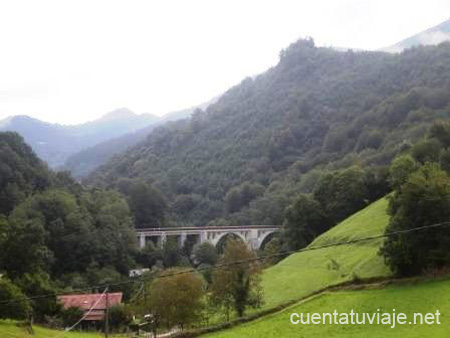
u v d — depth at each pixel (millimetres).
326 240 94750
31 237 80812
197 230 155125
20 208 128875
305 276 79125
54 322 77938
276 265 96188
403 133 192375
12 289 65375
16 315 64812
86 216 138125
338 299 62938
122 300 99250
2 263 78875
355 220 97188
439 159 92875
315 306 62656
